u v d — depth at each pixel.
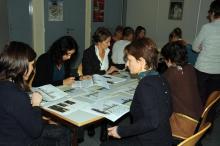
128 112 1.76
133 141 1.61
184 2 4.88
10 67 1.42
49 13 4.89
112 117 1.66
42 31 4.87
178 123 1.89
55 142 1.82
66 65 2.69
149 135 1.43
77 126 1.66
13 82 1.43
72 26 5.28
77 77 2.62
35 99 1.69
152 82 1.41
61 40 2.46
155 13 5.39
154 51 1.49
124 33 3.91
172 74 1.96
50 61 2.48
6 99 1.36
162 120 1.39
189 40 4.93
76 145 1.93
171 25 5.16
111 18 5.93
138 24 5.79
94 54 2.92
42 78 2.40
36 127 1.43
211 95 2.10
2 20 4.07
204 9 4.61
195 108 1.94
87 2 5.38
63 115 1.66
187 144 1.23
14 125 1.40
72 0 5.15
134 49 1.49
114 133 1.50
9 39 4.29
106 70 3.04
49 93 2.02
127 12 5.99
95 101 1.94
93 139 2.84
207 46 2.78
